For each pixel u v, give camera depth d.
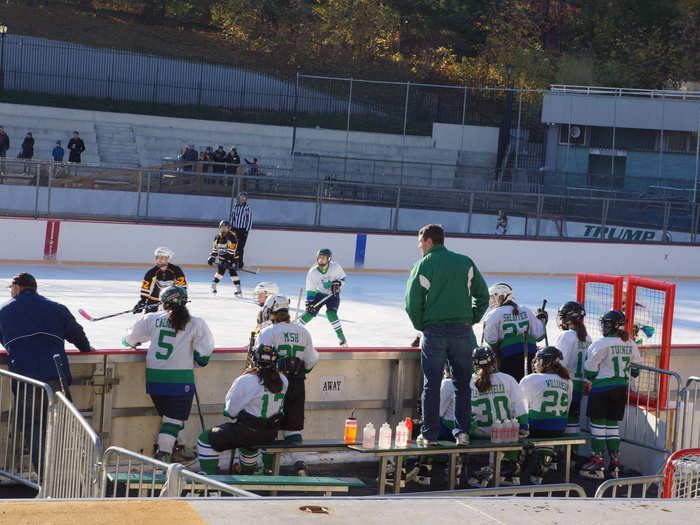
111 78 87.19
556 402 17.83
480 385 16.98
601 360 18.84
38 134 73.88
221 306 31.30
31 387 15.58
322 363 19.55
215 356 18.27
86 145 74.50
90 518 6.36
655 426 20.41
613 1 116.06
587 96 81.62
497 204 50.31
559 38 115.69
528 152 88.62
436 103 96.31
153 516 6.52
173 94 87.94
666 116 79.88
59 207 43.00
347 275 43.06
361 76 102.06
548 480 18.84
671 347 22.83
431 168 75.56
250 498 7.15
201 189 45.25
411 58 110.81
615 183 75.38
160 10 111.38
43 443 15.48
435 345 16.23
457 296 16.20
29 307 15.79
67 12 105.81
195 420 18.41
